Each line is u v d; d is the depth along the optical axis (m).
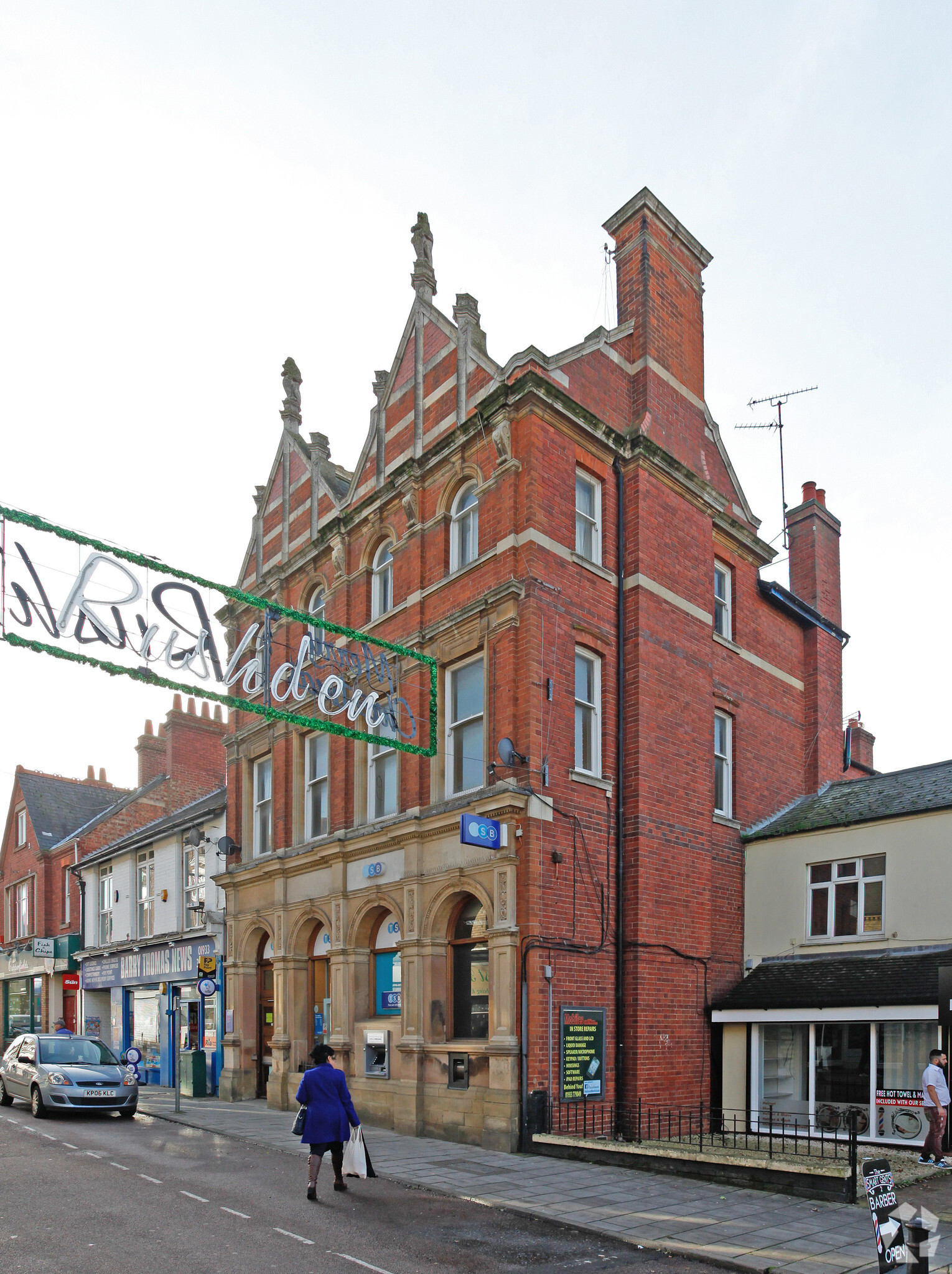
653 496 17.41
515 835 14.28
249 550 23.38
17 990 36.06
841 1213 9.98
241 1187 10.99
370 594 18.92
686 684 17.38
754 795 19.38
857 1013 14.78
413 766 16.44
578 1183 11.38
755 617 20.55
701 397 19.67
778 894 17.88
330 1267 8.03
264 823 21.19
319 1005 18.66
